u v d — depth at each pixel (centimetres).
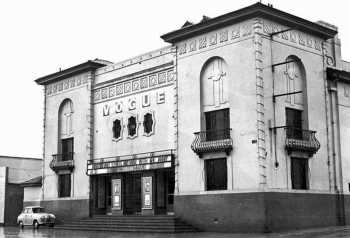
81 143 3994
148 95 3547
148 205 3438
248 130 2842
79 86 4094
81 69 4028
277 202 2781
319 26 3158
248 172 2812
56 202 4125
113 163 3669
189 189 3106
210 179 3027
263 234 2612
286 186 2858
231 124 2933
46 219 3909
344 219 3153
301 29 3112
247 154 2830
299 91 2903
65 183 4119
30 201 4541
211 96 3084
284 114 2942
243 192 2819
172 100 3369
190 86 3183
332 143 3189
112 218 3491
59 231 3462
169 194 3375
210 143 2981
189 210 3080
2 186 4838
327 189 3102
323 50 3262
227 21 2977
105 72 3916
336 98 3275
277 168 2830
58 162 4112
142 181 3509
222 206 2909
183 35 3203
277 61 2950
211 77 3095
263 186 2736
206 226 2978
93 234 3023
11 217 4797
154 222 3122
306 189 2977
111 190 3734
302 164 3012
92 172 3816
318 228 2880
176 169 3191
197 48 3170
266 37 2905
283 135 2902
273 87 2903
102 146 3856
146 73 3575
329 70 3247
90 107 3962
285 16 2967
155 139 3453
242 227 2797
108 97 3862
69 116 4169
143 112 3566
